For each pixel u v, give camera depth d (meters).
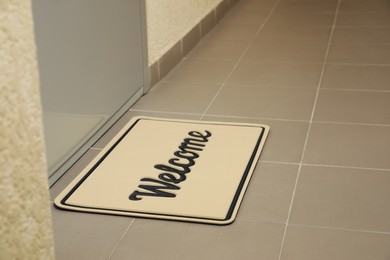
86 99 2.50
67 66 2.33
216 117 2.82
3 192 1.22
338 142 2.55
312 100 2.99
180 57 3.62
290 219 2.01
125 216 2.05
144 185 2.23
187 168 2.34
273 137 2.61
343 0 4.91
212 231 1.95
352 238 1.90
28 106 1.27
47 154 2.22
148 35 3.12
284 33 4.12
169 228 1.98
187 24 3.74
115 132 2.69
